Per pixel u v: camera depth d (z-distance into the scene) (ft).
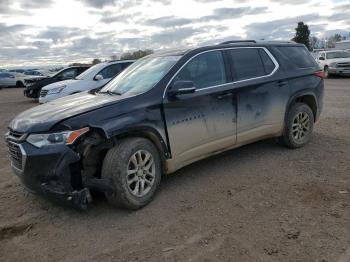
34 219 13.41
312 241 10.81
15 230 12.70
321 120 27.94
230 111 16.33
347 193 13.93
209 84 15.87
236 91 16.55
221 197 14.24
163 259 10.43
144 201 13.61
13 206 14.57
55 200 12.78
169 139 14.37
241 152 19.71
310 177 15.74
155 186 14.08
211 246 10.91
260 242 10.93
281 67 18.79
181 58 15.56
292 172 16.44
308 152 19.25
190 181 16.03
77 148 12.44
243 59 17.48
